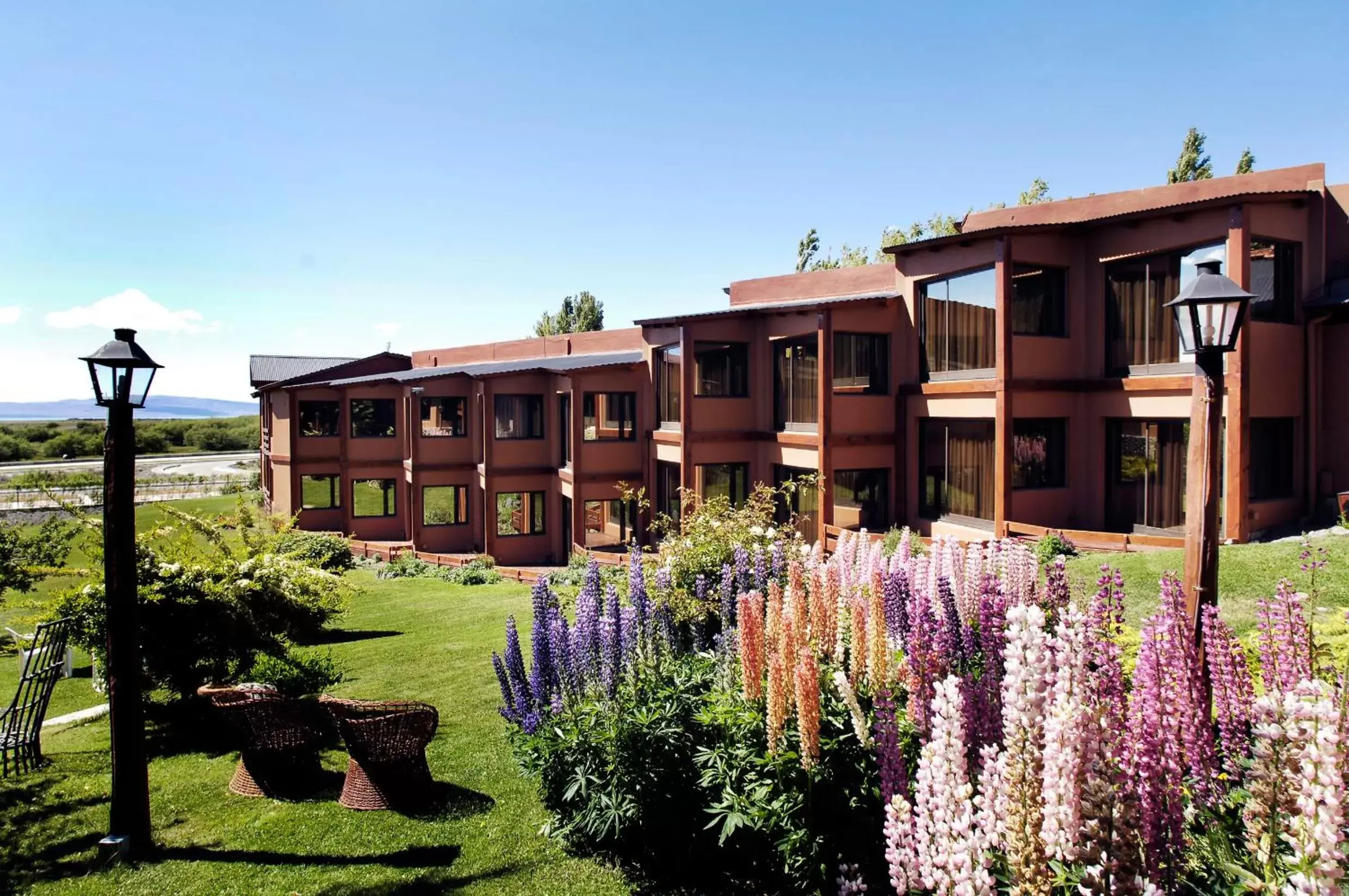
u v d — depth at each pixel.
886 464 19.00
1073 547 13.96
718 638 6.53
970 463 17.19
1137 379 15.16
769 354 21.25
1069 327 16.52
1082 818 2.98
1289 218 14.16
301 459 32.66
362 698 10.36
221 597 10.20
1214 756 3.74
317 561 12.57
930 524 18.08
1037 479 16.52
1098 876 2.88
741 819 4.88
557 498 26.70
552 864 6.08
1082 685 3.16
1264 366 13.87
